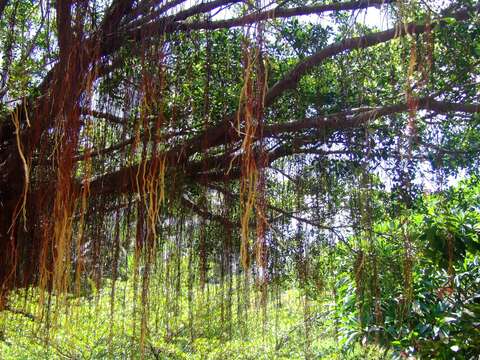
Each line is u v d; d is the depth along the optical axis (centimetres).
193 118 272
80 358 417
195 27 253
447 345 353
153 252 257
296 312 436
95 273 268
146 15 240
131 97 244
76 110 221
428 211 332
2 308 279
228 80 279
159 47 234
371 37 267
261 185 210
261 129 206
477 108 271
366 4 245
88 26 234
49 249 248
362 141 292
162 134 248
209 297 322
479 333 350
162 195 220
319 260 326
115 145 250
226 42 282
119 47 247
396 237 301
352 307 394
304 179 303
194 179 287
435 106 278
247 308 316
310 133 294
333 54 281
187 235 294
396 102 285
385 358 424
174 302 306
